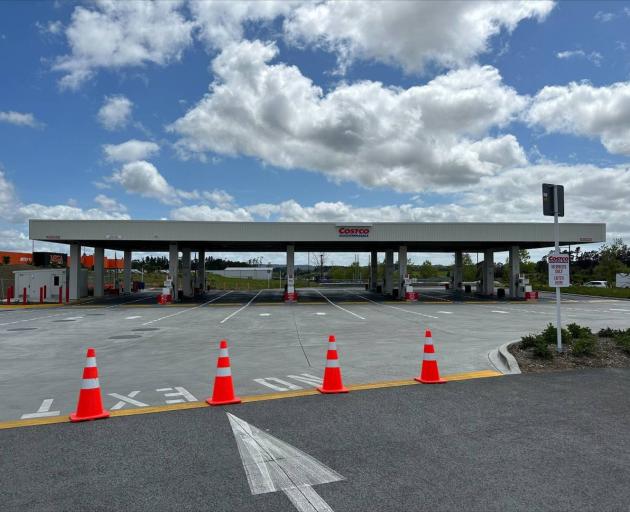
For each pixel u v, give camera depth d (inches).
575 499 152.5
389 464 180.7
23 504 150.7
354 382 320.2
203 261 1777.8
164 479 168.2
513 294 1503.4
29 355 455.8
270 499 153.2
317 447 198.7
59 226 1232.8
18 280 1395.2
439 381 316.8
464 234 1312.7
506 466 178.5
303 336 585.6
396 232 1304.1
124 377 344.5
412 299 1373.0
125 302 1314.0
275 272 4375.0
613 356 401.1
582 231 1323.8
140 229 1249.4
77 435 215.2
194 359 423.2
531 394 286.8
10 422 235.5
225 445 201.5
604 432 217.5
